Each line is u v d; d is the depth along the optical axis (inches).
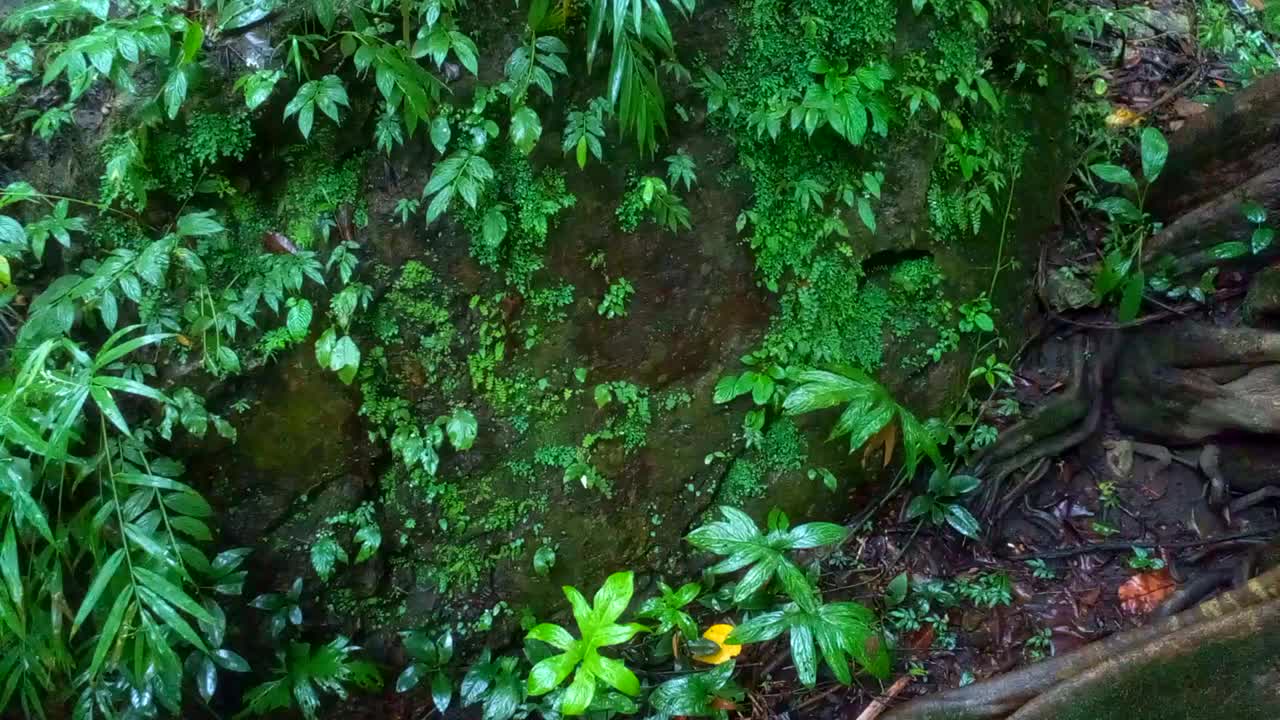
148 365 101.9
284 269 104.0
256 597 116.3
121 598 91.8
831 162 123.5
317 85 96.7
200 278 103.0
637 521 132.2
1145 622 126.5
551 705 119.5
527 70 101.4
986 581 132.5
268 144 103.4
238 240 105.7
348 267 105.8
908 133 126.1
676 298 123.3
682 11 102.2
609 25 104.4
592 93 108.3
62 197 99.7
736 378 128.4
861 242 128.8
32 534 95.4
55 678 106.6
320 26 99.2
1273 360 131.0
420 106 98.6
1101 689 105.4
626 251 118.2
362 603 123.0
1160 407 141.9
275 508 115.0
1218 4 192.2
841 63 118.9
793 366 129.9
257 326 105.9
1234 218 137.8
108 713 105.2
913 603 131.1
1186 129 146.6
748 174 120.4
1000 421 145.8
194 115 98.9
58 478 96.3
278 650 117.9
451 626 127.4
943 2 123.6
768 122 114.9
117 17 101.2
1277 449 135.3
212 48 98.6
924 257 134.3
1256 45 184.2
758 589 117.3
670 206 113.9
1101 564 135.8
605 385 124.6
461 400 118.3
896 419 123.1
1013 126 139.6
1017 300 147.9
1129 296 138.6
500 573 128.0
